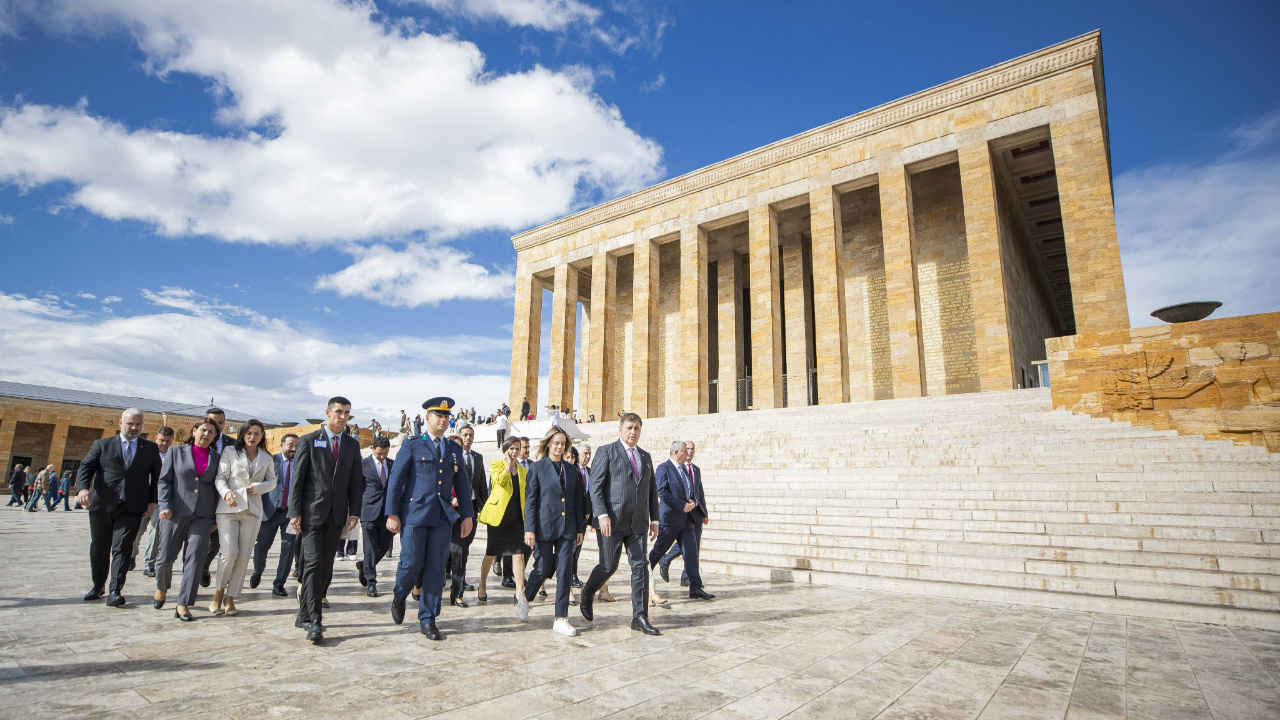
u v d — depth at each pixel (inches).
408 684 166.6
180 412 2011.6
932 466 509.7
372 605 288.7
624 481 240.1
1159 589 280.1
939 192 1067.3
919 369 914.1
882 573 351.6
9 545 483.8
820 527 426.3
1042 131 894.4
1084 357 561.3
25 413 1492.4
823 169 1061.1
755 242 1117.1
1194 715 151.8
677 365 1341.0
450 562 298.7
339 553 482.0
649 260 1256.8
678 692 164.2
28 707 142.0
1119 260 796.6
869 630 238.5
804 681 174.9
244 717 140.1
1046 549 334.3
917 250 1073.5
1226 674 185.3
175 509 255.8
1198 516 336.5
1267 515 326.6
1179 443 462.9
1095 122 841.5
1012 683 174.9
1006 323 855.7
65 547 485.4
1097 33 845.2
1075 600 285.0
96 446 274.4
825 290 1018.1
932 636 229.5
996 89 916.0
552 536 234.8
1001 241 912.9
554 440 248.5
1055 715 151.2
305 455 220.7
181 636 214.8
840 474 512.1
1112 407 539.5
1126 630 242.2
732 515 483.2
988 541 362.6
